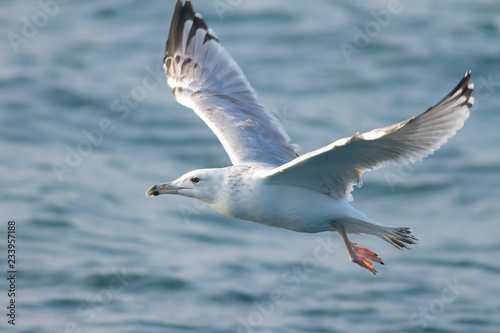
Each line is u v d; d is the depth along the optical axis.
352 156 7.78
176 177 17.36
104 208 15.57
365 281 13.24
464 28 26.58
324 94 21.73
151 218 15.35
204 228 15.12
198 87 10.48
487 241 14.77
